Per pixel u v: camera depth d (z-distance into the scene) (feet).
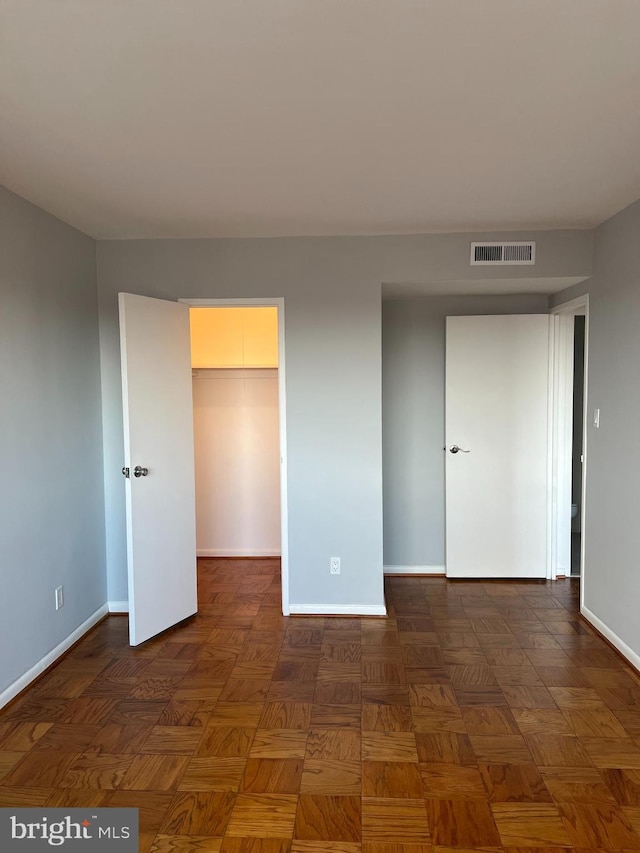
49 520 9.85
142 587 10.70
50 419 9.91
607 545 10.60
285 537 12.03
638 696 8.73
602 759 7.23
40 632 9.53
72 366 10.74
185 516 11.79
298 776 6.95
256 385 15.97
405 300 14.34
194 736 7.77
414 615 12.03
